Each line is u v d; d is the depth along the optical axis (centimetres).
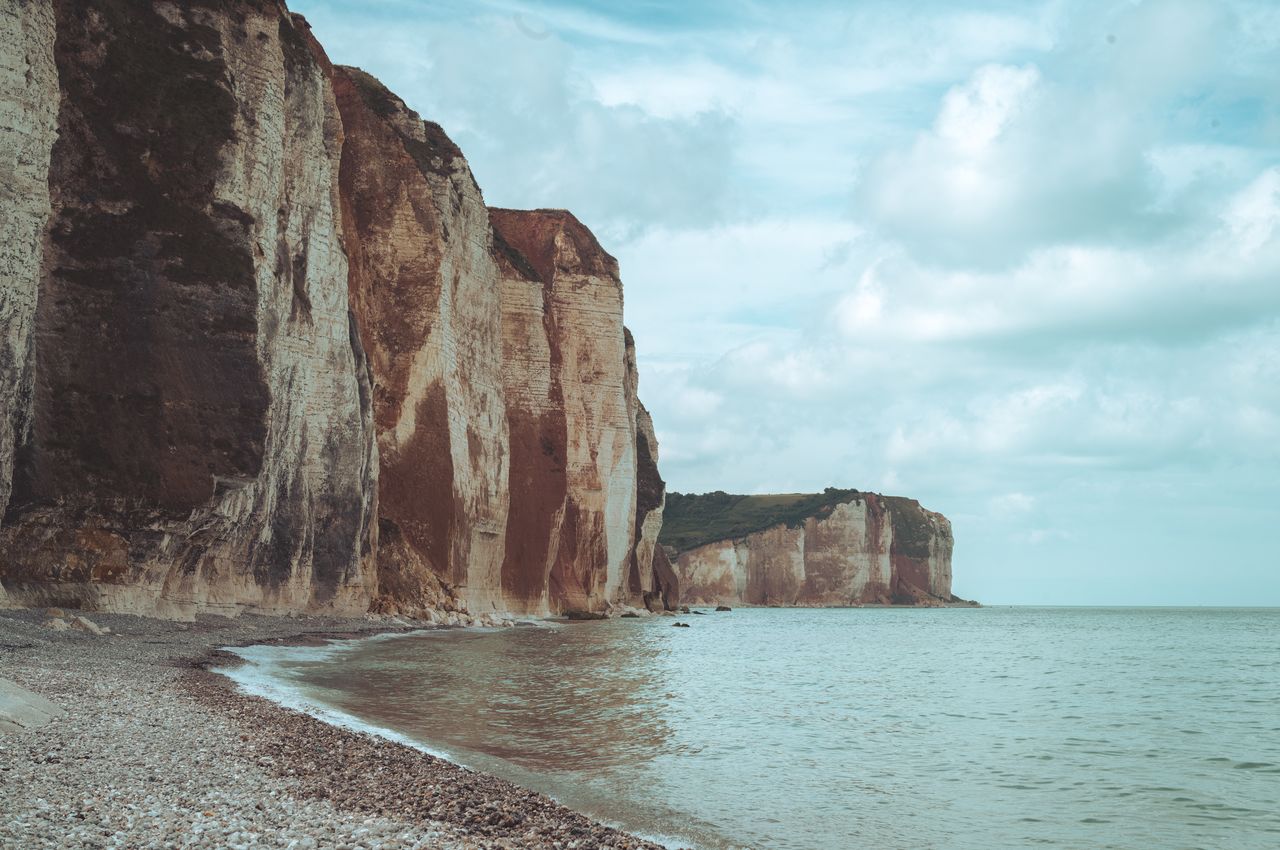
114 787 1170
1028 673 4834
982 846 1431
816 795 1731
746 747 2227
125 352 3603
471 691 2872
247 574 4478
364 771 1471
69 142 3703
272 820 1088
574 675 3603
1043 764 2161
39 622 2898
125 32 3906
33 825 962
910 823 1554
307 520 4869
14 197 3052
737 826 1469
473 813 1266
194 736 1586
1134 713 3155
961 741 2481
